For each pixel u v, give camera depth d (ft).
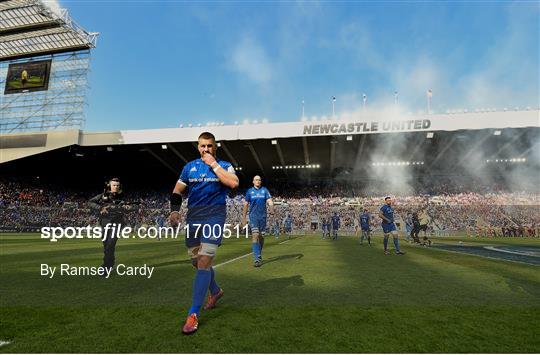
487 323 8.98
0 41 116.98
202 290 9.00
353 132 96.73
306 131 99.55
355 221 98.89
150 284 14.56
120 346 7.37
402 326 8.71
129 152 118.62
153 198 137.08
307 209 105.40
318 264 21.74
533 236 80.53
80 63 113.91
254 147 116.47
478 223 94.17
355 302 11.16
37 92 113.09
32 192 123.24
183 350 7.14
